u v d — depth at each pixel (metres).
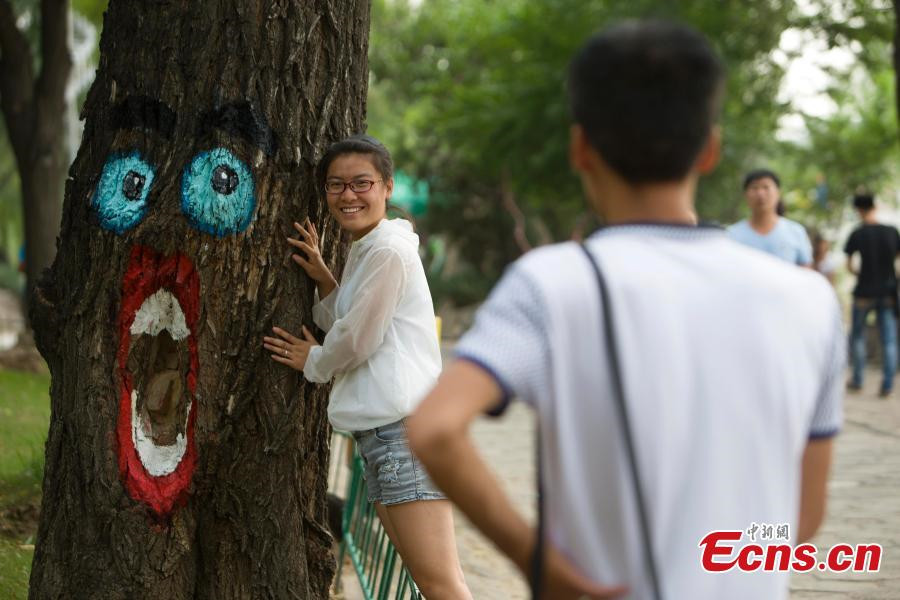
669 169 1.75
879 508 6.11
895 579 4.82
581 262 1.73
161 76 3.26
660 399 1.68
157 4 3.26
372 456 3.43
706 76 1.74
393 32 25.69
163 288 3.25
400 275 3.28
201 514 3.34
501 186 24.86
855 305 10.76
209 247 3.20
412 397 3.35
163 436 3.31
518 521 1.70
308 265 3.36
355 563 4.54
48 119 11.81
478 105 19.48
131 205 3.23
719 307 1.72
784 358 1.74
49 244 11.84
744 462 1.70
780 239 7.78
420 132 25.33
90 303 3.26
